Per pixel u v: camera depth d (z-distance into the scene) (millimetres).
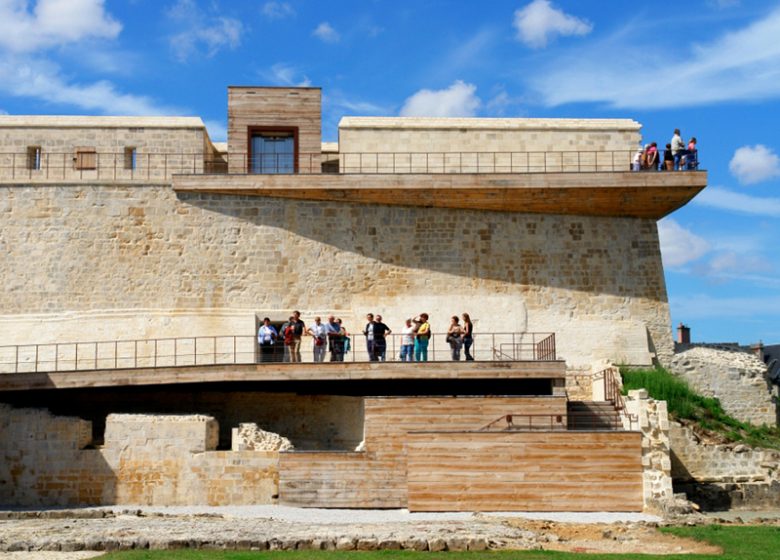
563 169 35844
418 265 34594
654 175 33594
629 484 26656
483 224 35000
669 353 34875
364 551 19969
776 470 30516
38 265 33969
